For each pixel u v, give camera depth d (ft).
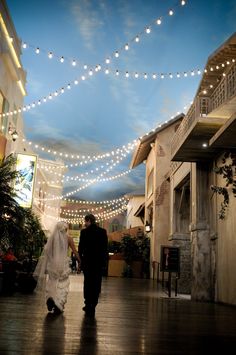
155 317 22.20
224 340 15.19
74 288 44.32
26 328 15.67
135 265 90.12
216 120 32.86
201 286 39.17
